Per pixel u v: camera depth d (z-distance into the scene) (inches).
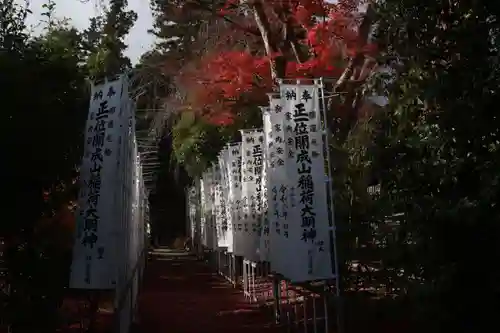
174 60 772.6
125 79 288.2
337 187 338.0
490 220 191.9
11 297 232.1
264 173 447.8
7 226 225.5
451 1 220.7
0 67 219.8
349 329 325.7
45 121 228.8
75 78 264.1
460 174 211.0
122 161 284.5
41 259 244.7
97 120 278.2
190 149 866.8
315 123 319.6
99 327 362.0
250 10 572.4
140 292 631.2
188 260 1157.7
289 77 518.3
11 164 218.1
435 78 219.3
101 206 267.4
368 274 317.4
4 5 237.6
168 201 1652.3
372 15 350.3
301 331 389.7
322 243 305.0
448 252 204.2
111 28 622.5
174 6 624.1
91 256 263.6
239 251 570.6
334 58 496.1
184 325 432.1
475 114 204.7
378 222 293.9
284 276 315.9
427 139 227.6
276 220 342.6
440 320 206.4
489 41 212.1
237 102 655.8
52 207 254.7
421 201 221.5
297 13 515.2
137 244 585.3
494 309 192.9
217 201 743.7
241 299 567.5
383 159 250.8
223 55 590.2
